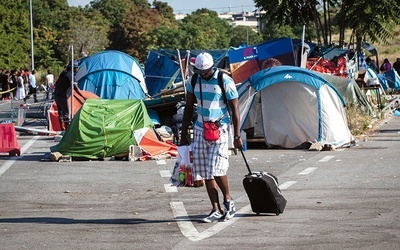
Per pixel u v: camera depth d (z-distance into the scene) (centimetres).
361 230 973
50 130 2534
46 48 8988
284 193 1270
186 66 2662
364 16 3922
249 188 1066
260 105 2014
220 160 1041
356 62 3519
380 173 1470
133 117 1842
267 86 1955
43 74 7588
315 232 968
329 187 1323
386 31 4197
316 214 1084
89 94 2588
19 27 8600
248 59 2662
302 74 1947
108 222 1070
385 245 891
